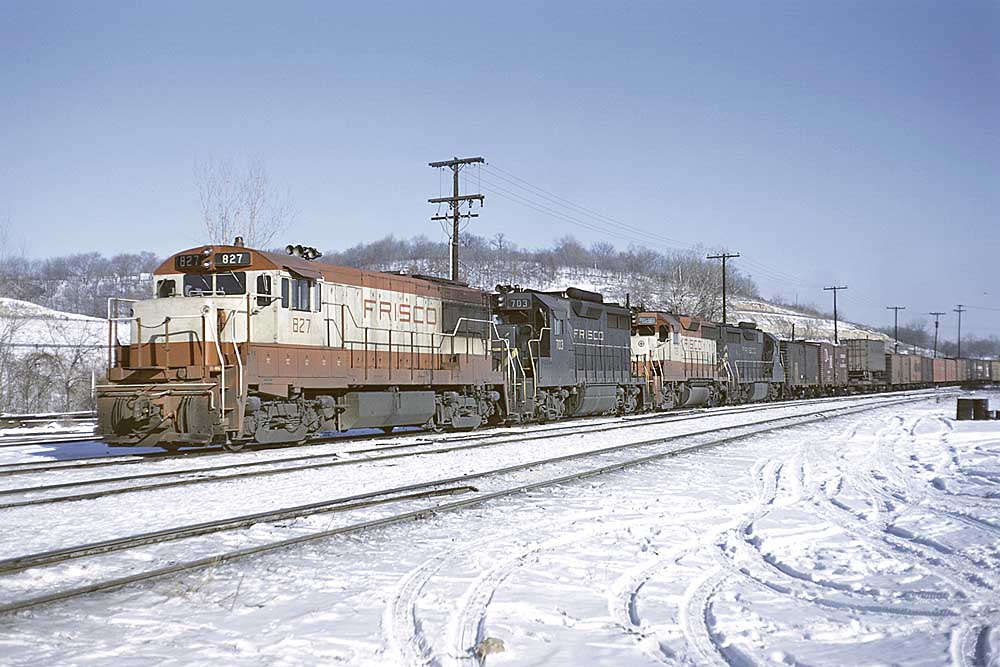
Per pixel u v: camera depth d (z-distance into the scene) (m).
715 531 9.88
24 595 6.90
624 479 14.32
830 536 9.50
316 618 6.27
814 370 62.41
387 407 21.72
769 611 6.49
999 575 7.44
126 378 17.89
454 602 6.66
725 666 5.26
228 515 10.67
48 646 5.63
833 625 6.07
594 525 9.95
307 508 10.59
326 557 8.36
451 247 41.00
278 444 19.50
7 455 18.59
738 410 39.12
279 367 18.02
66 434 24.95
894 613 6.42
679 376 39.69
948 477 14.57
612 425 26.61
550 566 7.89
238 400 16.98
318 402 19.64
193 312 17.47
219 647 5.62
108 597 6.84
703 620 6.30
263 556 8.33
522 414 27.89
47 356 42.41
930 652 5.36
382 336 21.70
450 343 24.67
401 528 9.80
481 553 8.44
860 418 32.66
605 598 6.85
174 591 7.04
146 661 5.33
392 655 5.47
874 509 11.33
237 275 18.16
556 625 6.09
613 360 34.34
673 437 21.91
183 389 17.03
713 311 78.62
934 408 41.69
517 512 10.91
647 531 9.70
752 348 50.97
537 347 28.77
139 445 17.55
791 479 14.44
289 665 5.26
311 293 19.17
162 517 10.52
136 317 18.03
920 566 7.90
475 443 19.72
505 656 5.32
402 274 23.98
